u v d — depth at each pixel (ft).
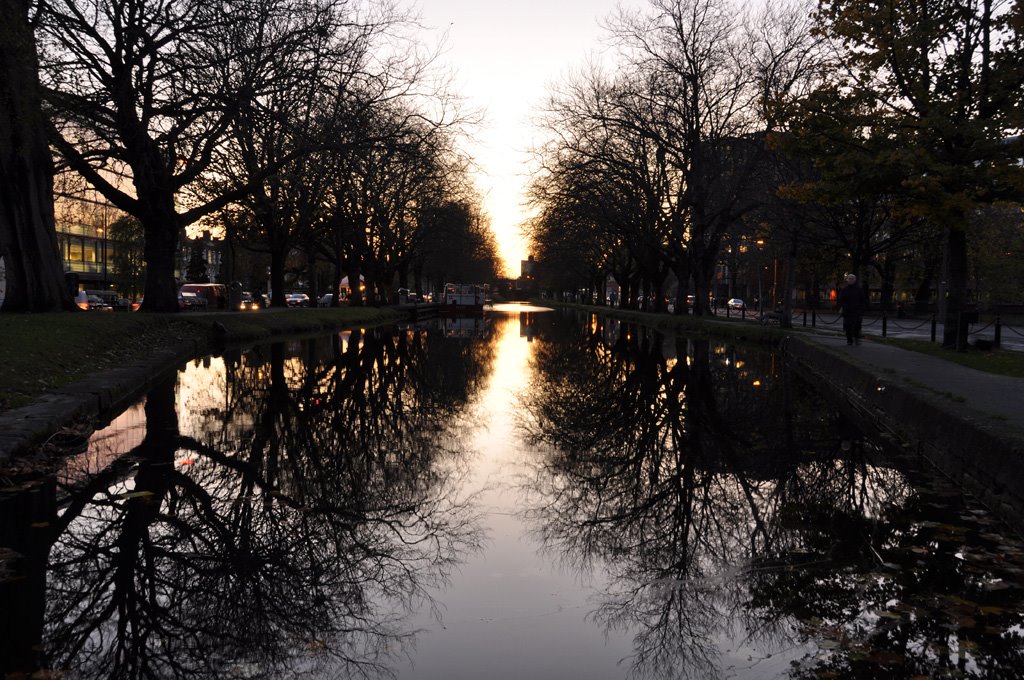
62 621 13.78
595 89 126.52
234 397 43.45
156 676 11.82
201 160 83.61
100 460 26.45
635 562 17.39
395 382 53.57
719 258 212.84
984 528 19.88
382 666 12.28
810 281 240.94
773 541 18.89
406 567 16.93
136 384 44.62
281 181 113.80
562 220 140.67
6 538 18.20
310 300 172.35
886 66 62.59
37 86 60.13
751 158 121.19
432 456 28.60
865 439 32.96
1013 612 14.47
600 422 37.24
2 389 32.81
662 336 121.70
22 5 57.21
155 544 17.99
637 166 140.15
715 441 32.37
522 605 14.96
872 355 55.57
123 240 207.21
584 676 12.00
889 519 20.72
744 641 13.30
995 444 22.29
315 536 18.89
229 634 13.35
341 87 74.95
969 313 61.21
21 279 70.64
